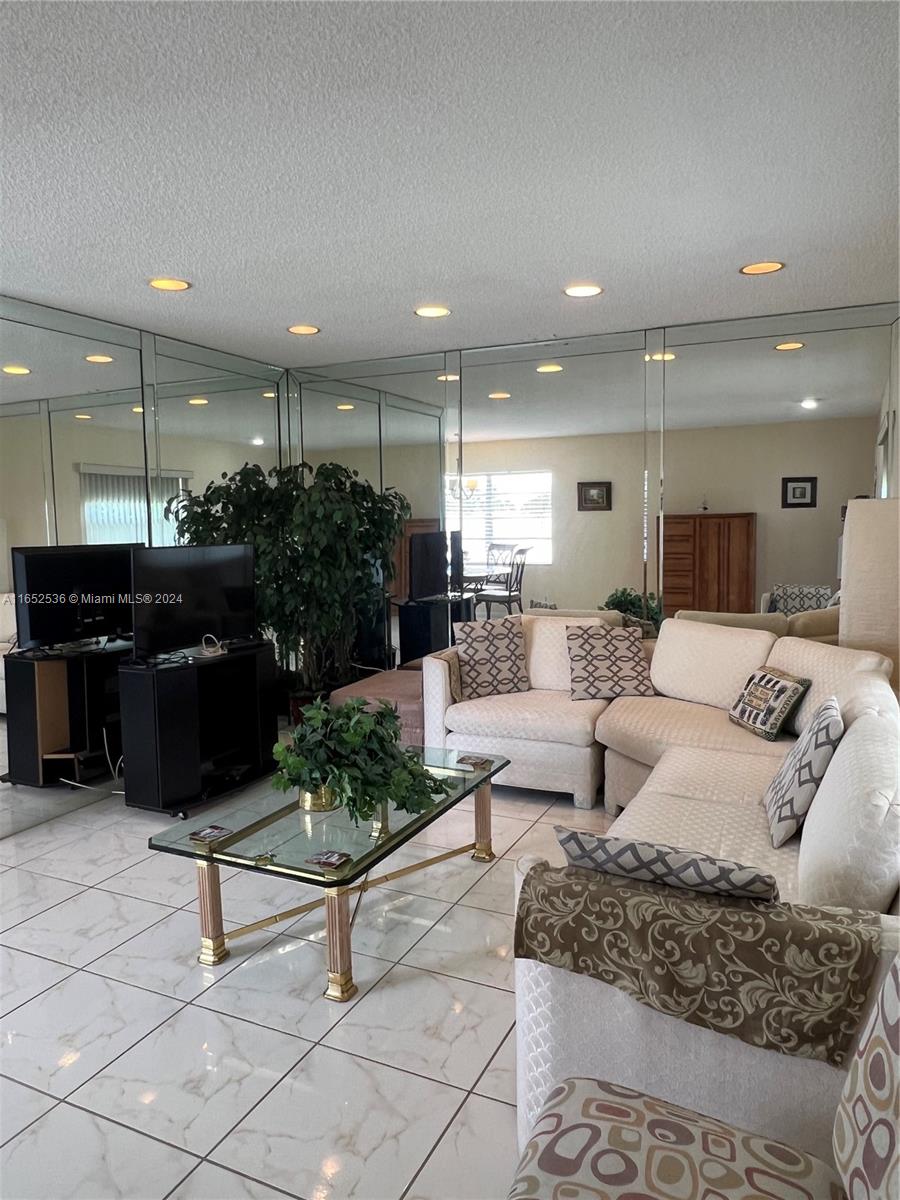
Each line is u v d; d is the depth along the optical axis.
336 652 5.75
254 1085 2.02
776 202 2.68
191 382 4.98
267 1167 1.76
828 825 1.87
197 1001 2.38
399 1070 2.07
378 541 5.55
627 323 4.51
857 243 3.11
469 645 4.38
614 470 4.99
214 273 3.37
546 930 1.56
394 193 2.55
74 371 4.13
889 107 2.04
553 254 3.20
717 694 3.90
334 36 1.70
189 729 3.81
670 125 2.13
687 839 2.45
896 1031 1.09
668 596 4.94
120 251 3.07
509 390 5.18
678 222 2.85
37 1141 1.85
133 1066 2.09
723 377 4.62
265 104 1.98
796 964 1.41
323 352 5.21
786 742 3.37
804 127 2.14
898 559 3.64
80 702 4.25
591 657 4.22
